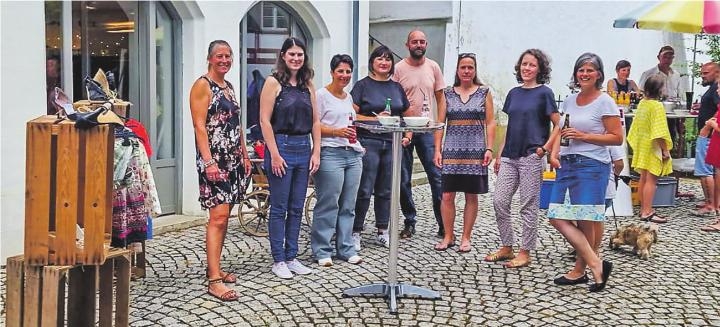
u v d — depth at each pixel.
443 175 6.18
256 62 8.26
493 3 12.23
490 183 10.16
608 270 5.19
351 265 5.77
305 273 5.48
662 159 7.59
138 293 4.95
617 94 9.49
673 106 9.57
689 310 4.84
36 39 5.66
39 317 3.40
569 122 5.07
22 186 5.66
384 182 6.35
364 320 4.56
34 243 3.34
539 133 5.61
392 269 4.92
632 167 7.91
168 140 7.18
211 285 4.93
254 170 6.77
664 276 5.59
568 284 5.32
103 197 3.36
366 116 6.02
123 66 6.78
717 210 7.92
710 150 7.48
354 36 8.98
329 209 5.69
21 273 3.43
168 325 4.38
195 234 6.70
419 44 6.43
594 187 5.03
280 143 5.29
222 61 4.88
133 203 4.85
